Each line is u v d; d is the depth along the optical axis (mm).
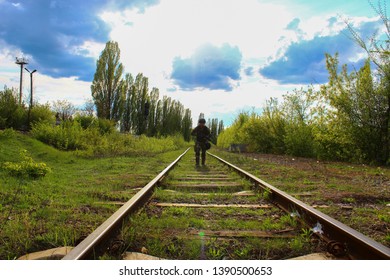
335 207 5699
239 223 4516
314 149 20312
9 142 13297
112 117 39375
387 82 14133
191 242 3658
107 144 19922
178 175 10016
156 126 59719
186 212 5125
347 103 14992
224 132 48188
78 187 7332
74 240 3689
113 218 3895
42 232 3955
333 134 16031
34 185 7121
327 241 3680
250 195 6691
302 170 11484
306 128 20828
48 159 12680
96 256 3170
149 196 6344
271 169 11828
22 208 5195
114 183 7934
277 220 4754
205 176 9852
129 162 14039
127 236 3711
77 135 18672
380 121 14609
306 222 4371
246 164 14203
